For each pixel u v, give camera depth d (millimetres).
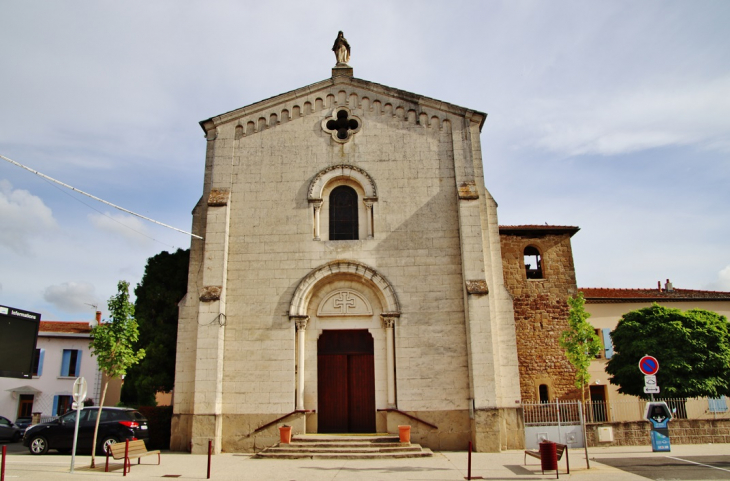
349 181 22672
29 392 37938
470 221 21328
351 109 23281
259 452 18406
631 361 26953
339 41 25062
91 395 38469
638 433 21531
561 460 17547
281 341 20750
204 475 14828
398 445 18562
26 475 14508
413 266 21438
